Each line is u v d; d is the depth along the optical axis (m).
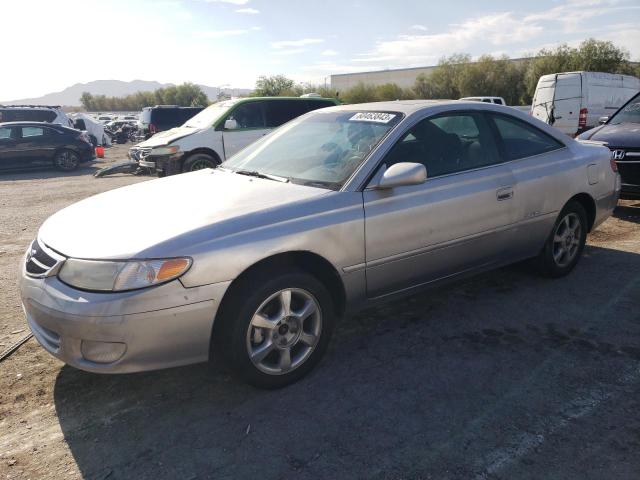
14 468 2.37
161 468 2.35
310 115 4.31
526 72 43.34
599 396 2.79
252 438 2.54
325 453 2.41
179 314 2.56
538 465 2.29
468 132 3.82
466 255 3.69
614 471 2.24
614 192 4.82
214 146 10.27
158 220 2.83
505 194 3.80
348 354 3.35
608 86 16.48
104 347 2.51
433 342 3.46
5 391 3.02
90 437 2.59
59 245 2.75
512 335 3.53
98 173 12.80
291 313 2.91
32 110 18.00
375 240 3.17
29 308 2.74
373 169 3.23
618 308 3.92
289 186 3.27
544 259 4.37
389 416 2.68
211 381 3.08
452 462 2.32
